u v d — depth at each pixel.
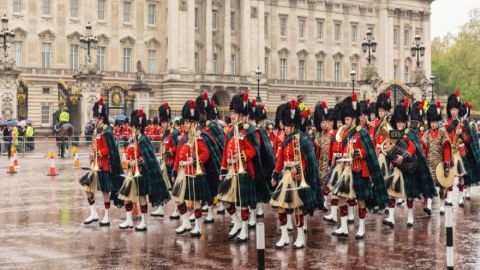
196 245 16.45
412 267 13.92
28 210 22.41
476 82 134.50
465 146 24.22
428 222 20.00
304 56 111.06
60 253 15.41
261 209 21.16
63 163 44.59
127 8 92.81
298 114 16.34
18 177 34.44
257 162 17.02
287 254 15.38
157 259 14.80
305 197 16.05
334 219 20.23
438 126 22.09
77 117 56.00
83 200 25.11
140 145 18.62
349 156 17.16
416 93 60.59
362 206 17.25
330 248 16.06
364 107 19.23
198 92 94.56
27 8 84.69
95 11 89.81
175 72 93.31
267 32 106.81
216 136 18.22
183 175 17.66
